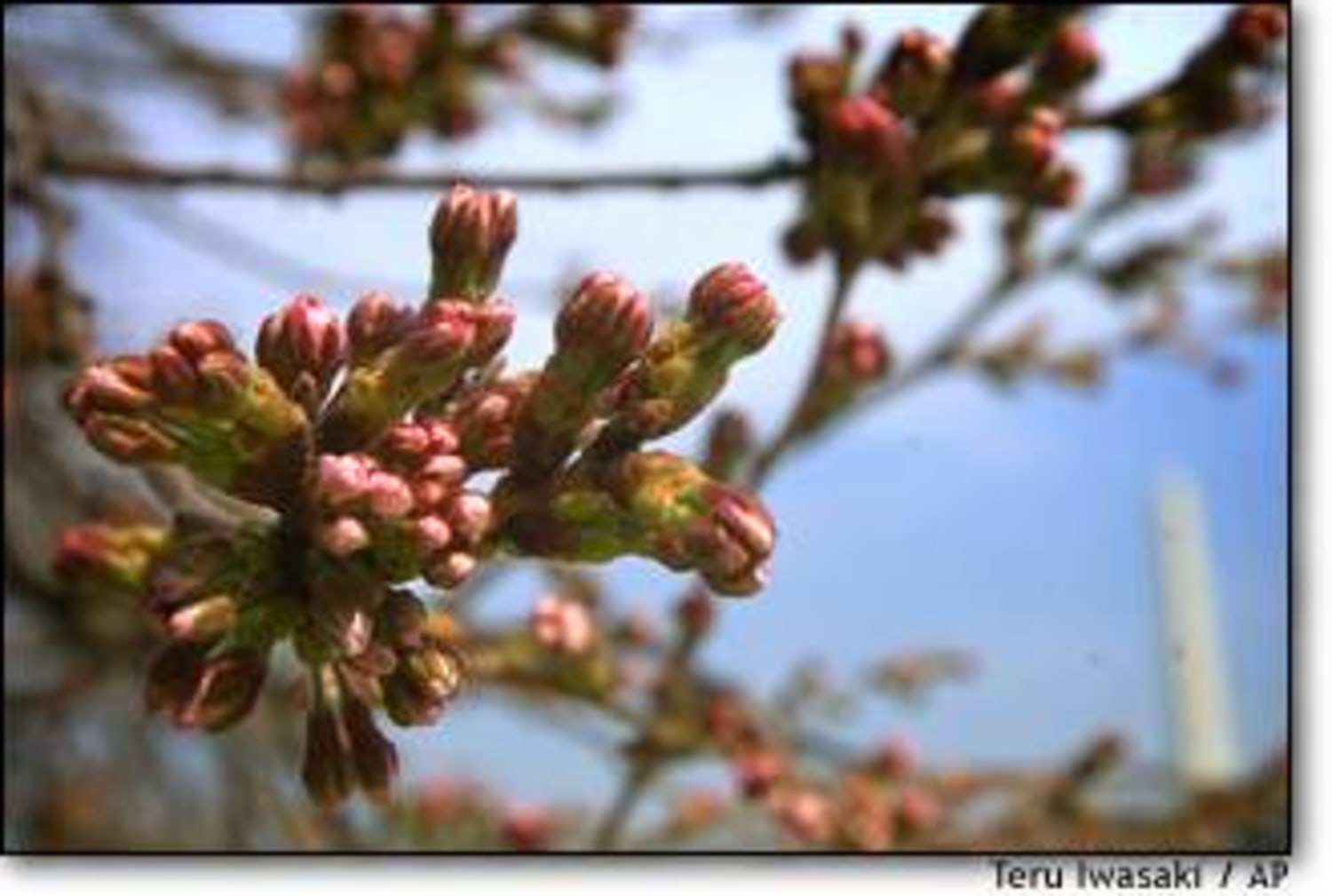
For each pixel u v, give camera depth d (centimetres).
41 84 44
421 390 22
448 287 23
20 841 46
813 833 37
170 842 46
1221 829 41
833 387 31
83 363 35
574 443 22
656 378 22
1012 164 29
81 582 25
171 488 24
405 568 21
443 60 43
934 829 38
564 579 37
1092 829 41
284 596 22
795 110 31
